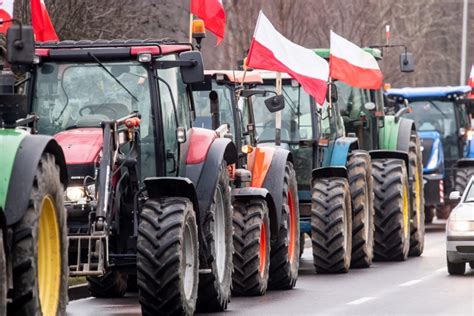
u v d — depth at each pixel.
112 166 35.75
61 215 31.20
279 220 46.38
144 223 36.19
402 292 45.41
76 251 35.47
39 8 49.00
